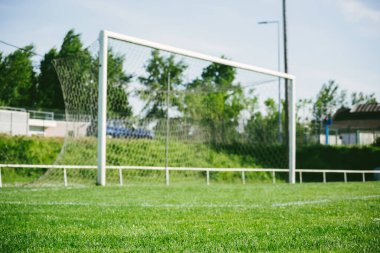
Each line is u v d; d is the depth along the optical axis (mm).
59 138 20672
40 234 3215
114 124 13562
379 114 49688
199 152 17500
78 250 2605
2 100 38781
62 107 39312
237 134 18891
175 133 16359
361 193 8422
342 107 58156
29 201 6211
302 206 5520
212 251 2553
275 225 3721
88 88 12164
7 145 18094
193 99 17203
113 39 10562
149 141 15141
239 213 4695
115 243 2844
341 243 2803
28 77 39531
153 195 7562
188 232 3316
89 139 12547
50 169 12609
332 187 10930
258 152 19891
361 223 3795
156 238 3031
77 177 13273
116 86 13242
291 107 14523
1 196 7129
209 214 4594
